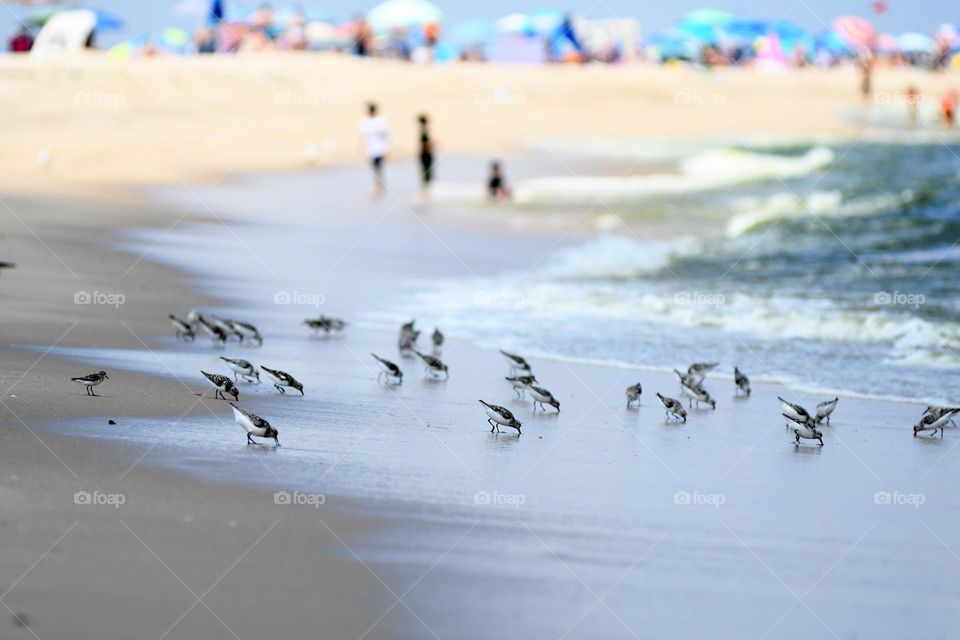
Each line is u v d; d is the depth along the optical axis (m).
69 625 8.77
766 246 31.05
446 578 10.10
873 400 18.17
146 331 20.00
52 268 24.66
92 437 13.45
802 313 23.94
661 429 15.95
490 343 21.19
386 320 22.75
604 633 9.31
